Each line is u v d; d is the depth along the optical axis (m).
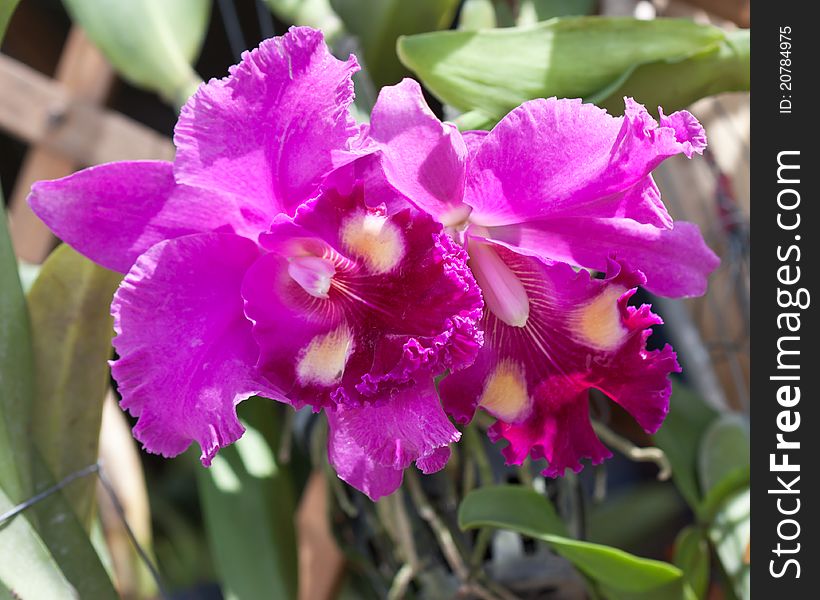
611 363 0.33
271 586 0.46
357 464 0.33
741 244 0.55
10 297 0.39
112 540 0.48
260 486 0.48
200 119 0.29
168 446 0.30
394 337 0.30
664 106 0.41
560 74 0.39
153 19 0.45
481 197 0.31
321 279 0.30
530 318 0.34
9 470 0.38
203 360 0.30
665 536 0.57
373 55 0.48
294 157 0.30
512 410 0.33
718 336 0.59
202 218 0.31
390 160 0.29
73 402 0.41
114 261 0.31
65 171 0.54
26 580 0.37
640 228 0.33
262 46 0.29
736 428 0.49
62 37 0.78
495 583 0.44
